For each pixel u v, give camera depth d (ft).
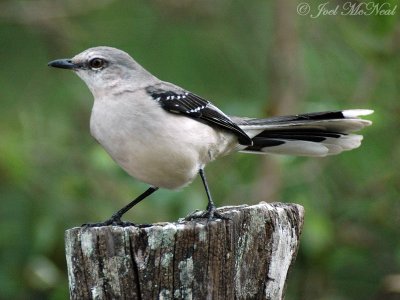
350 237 42.24
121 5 47.55
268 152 31.63
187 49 45.83
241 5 47.01
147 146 27.22
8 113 45.24
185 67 45.44
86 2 46.52
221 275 22.24
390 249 42.45
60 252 41.14
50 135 44.01
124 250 22.25
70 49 46.93
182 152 27.66
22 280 40.37
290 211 24.06
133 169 28.04
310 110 41.24
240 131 29.71
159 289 22.13
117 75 28.55
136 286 22.24
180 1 46.80
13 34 46.70
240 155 42.57
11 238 41.32
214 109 29.04
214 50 46.03
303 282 42.04
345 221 42.65
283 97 43.06
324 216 41.42
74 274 22.77
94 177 41.60
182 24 46.78
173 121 27.66
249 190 42.24
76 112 45.37
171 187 28.91
